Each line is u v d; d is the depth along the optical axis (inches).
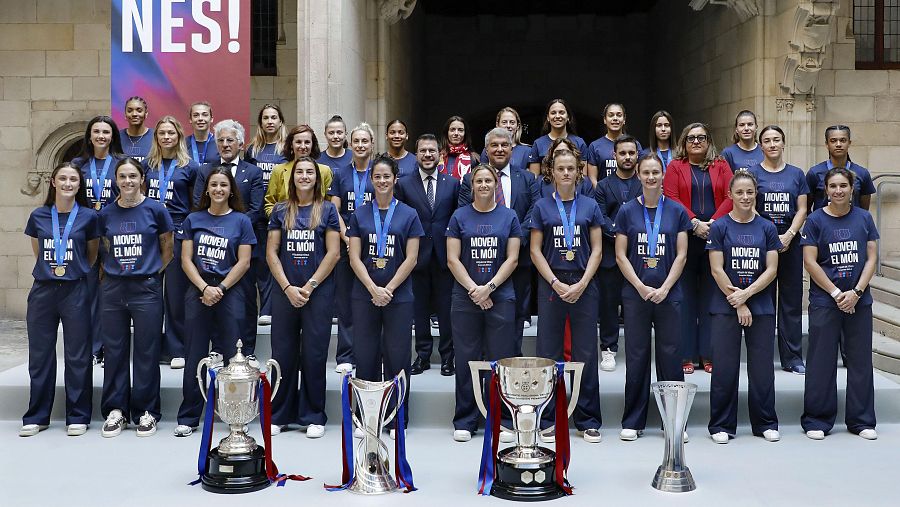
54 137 514.0
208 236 240.2
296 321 239.1
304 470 207.2
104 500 185.5
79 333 244.1
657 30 609.9
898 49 434.9
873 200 430.3
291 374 240.7
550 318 234.1
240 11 302.0
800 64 386.9
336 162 284.2
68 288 242.7
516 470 186.7
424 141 260.7
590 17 658.8
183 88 303.3
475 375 195.5
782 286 276.7
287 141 276.4
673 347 235.0
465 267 233.0
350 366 269.6
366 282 230.7
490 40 664.4
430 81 665.0
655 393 195.6
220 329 243.4
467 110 666.8
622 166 264.2
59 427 250.4
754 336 236.5
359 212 236.7
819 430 237.6
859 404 240.4
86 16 509.7
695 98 507.2
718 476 202.2
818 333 238.7
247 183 276.8
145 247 242.5
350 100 365.1
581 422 236.2
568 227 232.1
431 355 294.2
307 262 236.1
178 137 273.6
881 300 392.5
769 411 237.8
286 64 506.9
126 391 247.0
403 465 194.5
